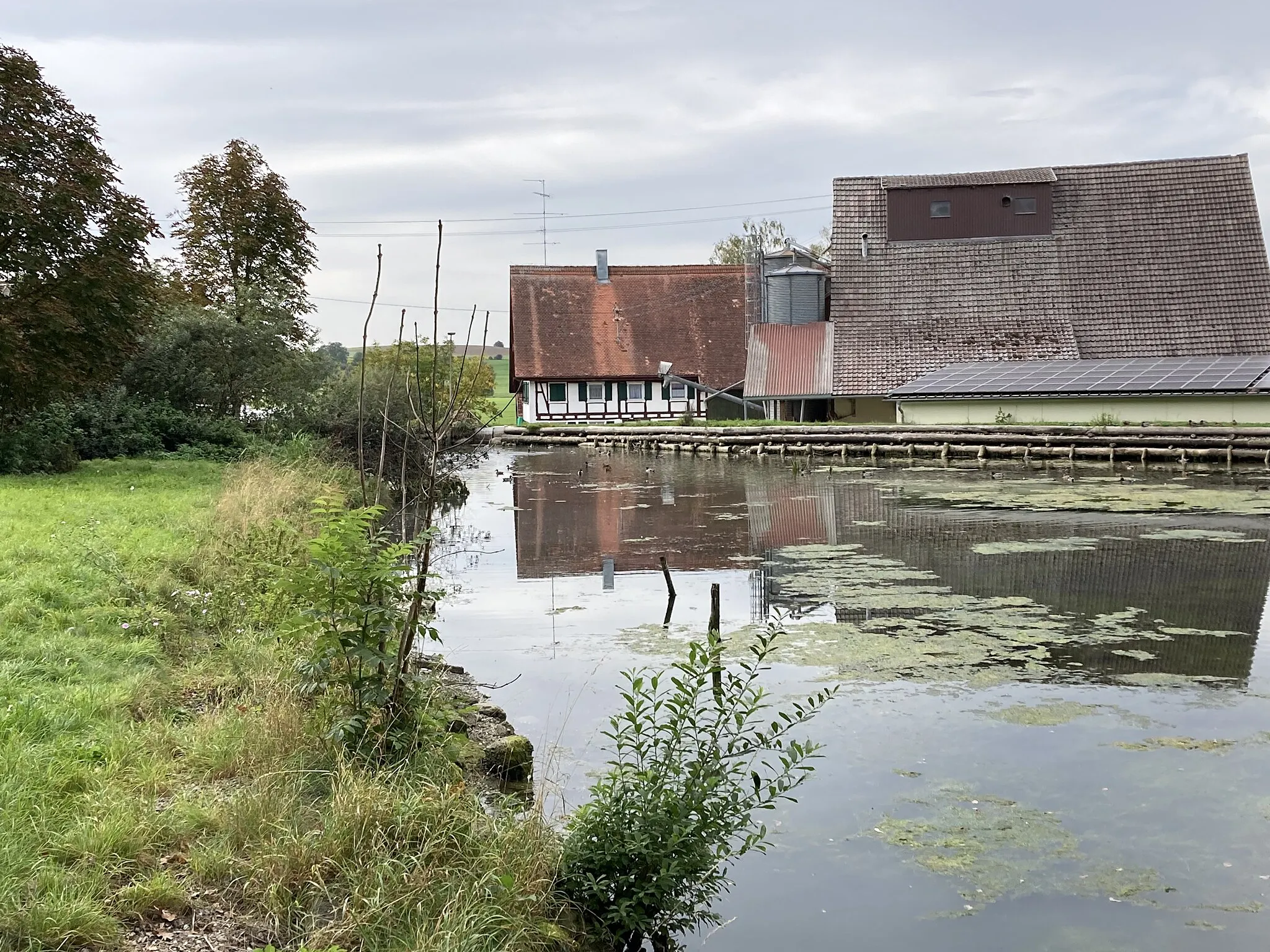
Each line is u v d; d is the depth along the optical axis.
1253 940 5.78
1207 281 45.94
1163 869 6.58
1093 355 44.91
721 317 62.50
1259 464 31.81
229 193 40.56
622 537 21.36
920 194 48.34
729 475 34.72
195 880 5.31
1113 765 8.24
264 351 32.28
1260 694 10.12
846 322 47.41
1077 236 47.66
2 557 11.41
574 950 5.31
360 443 7.32
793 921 6.00
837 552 18.72
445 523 23.89
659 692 10.12
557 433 54.72
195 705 8.06
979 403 39.47
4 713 6.84
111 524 14.49
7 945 4.50
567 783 7.69
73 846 5.29
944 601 14.36
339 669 7.13
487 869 5.48
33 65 23.16
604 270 64.25
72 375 22.97
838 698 10.00
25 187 22.58
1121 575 15.99
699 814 5.90
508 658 11.56
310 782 6.39
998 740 8.84
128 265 23.67
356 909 5.04
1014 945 5.74
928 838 7.01
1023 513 23.25
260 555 12.14
